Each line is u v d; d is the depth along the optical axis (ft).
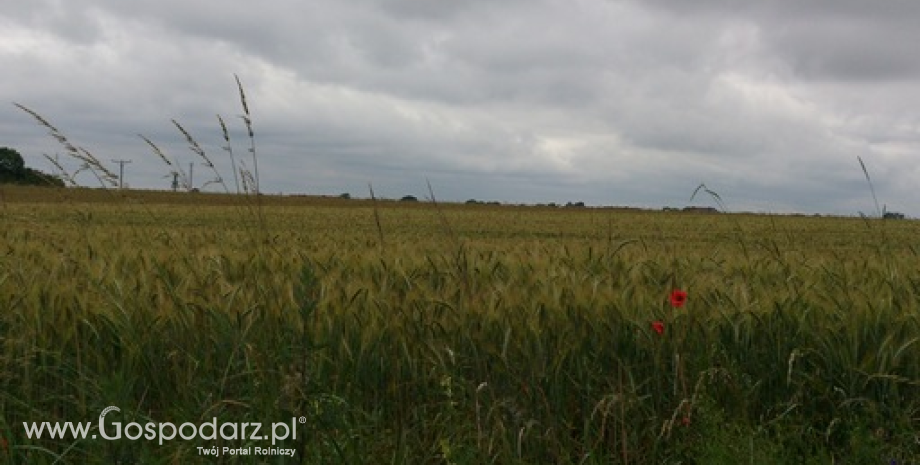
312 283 15.93
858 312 18.58
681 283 21.21
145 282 19.94
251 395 15.44
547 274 22.71
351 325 17.74
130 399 16.11
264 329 17.19
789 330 18.71
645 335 17.94
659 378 17.44
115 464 13.71
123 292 18.84
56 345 17.48
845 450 16.39
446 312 18.35
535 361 16.94
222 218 112.37
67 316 17.97
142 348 17.17
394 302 18.69
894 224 150.71
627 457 16.34
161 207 148.77
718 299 19.51
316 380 15.80
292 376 14.51
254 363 15.96
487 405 16.28
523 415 15.93
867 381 17.08
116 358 17.70
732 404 17.16
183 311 17.65
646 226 127.85
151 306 18.54
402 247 31.27
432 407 16.90
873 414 16.53
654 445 16.21
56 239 29.53
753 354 18.24
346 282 21.40
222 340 17.04
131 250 26.63
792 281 21.59
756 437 15.76
